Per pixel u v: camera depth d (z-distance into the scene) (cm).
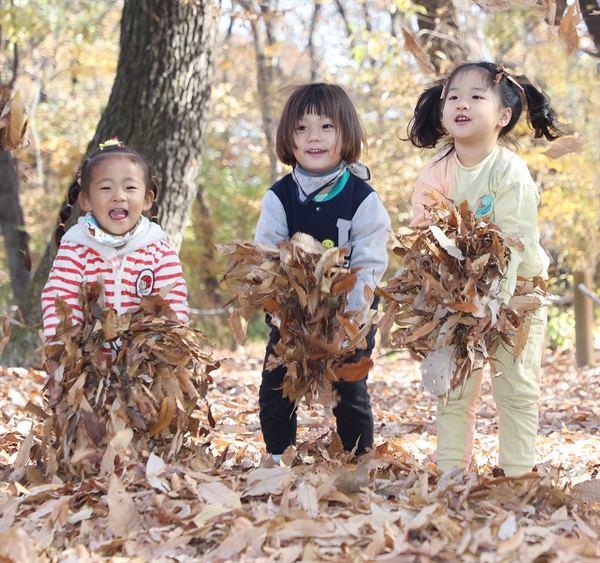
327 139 337
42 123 1934
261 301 309
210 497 268
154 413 301
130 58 747
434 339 311
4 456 374
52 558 236
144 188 329
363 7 1861
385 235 343
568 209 1413
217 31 777
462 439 336
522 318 317
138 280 327
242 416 545
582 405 657
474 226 311
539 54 1562
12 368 700
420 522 242
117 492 258
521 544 227
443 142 384
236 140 2273
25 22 1409
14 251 1602
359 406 338
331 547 235
